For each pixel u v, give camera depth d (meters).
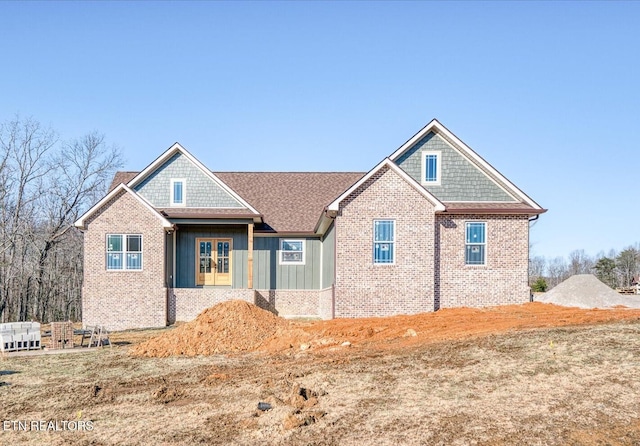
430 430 7.80
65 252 43.31
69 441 8.21
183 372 13.12
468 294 21.69
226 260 26.75
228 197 25.67
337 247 20.92
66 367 14.31
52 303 42.03
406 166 22.98
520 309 19.89
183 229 26.59
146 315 23.41
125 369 13.83
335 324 18.47
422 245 21.08
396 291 20.92
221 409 9.45
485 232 21.97
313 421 8.43
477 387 9.65
